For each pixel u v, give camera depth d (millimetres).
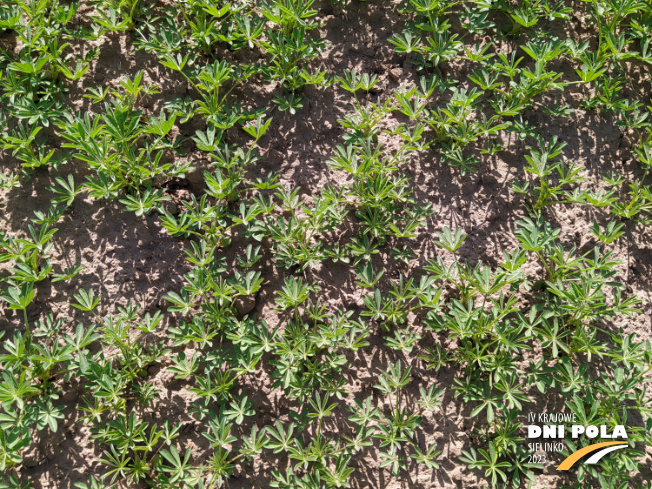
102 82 3844
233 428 3256
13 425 3016
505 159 3896
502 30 4180
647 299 3697
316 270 3570
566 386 3307
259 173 3746
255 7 3982
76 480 3117
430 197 3768
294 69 3824
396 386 3188
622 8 3967
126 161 3469
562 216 3787
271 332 3416
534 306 3348
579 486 3244
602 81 4066
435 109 3945
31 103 3533
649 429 3193
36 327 3340
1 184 3506
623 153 4004
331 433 3273
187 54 3709
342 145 3852
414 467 3242
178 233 3562
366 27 4141
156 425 3193
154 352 3289
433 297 3422
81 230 3541
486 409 3363
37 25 3797
